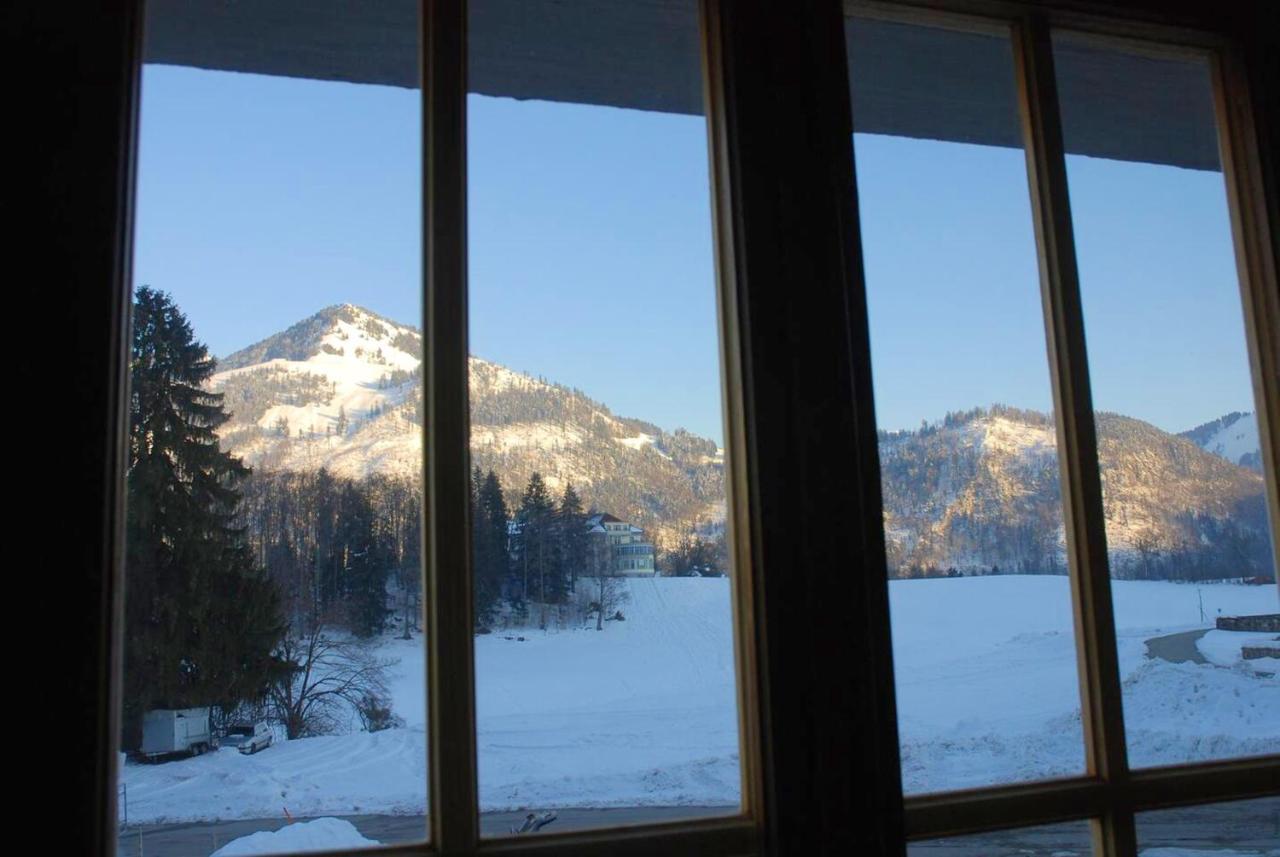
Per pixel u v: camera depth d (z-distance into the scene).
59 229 1.51
